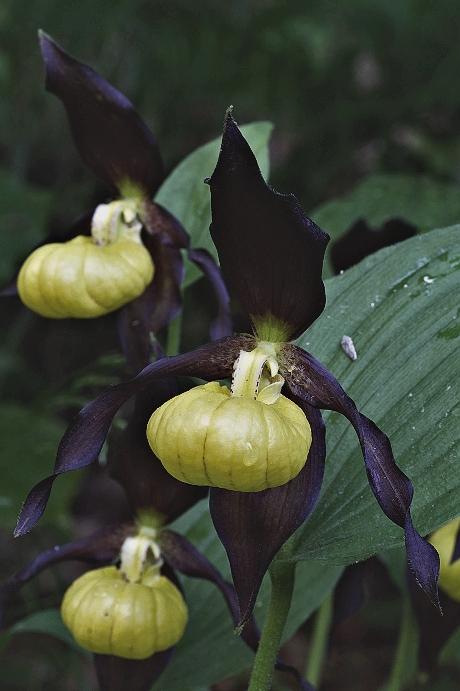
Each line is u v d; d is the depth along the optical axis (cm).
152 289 43
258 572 35
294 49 66
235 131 33
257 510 35
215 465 34
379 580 61
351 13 67
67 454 35
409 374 35
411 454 34
